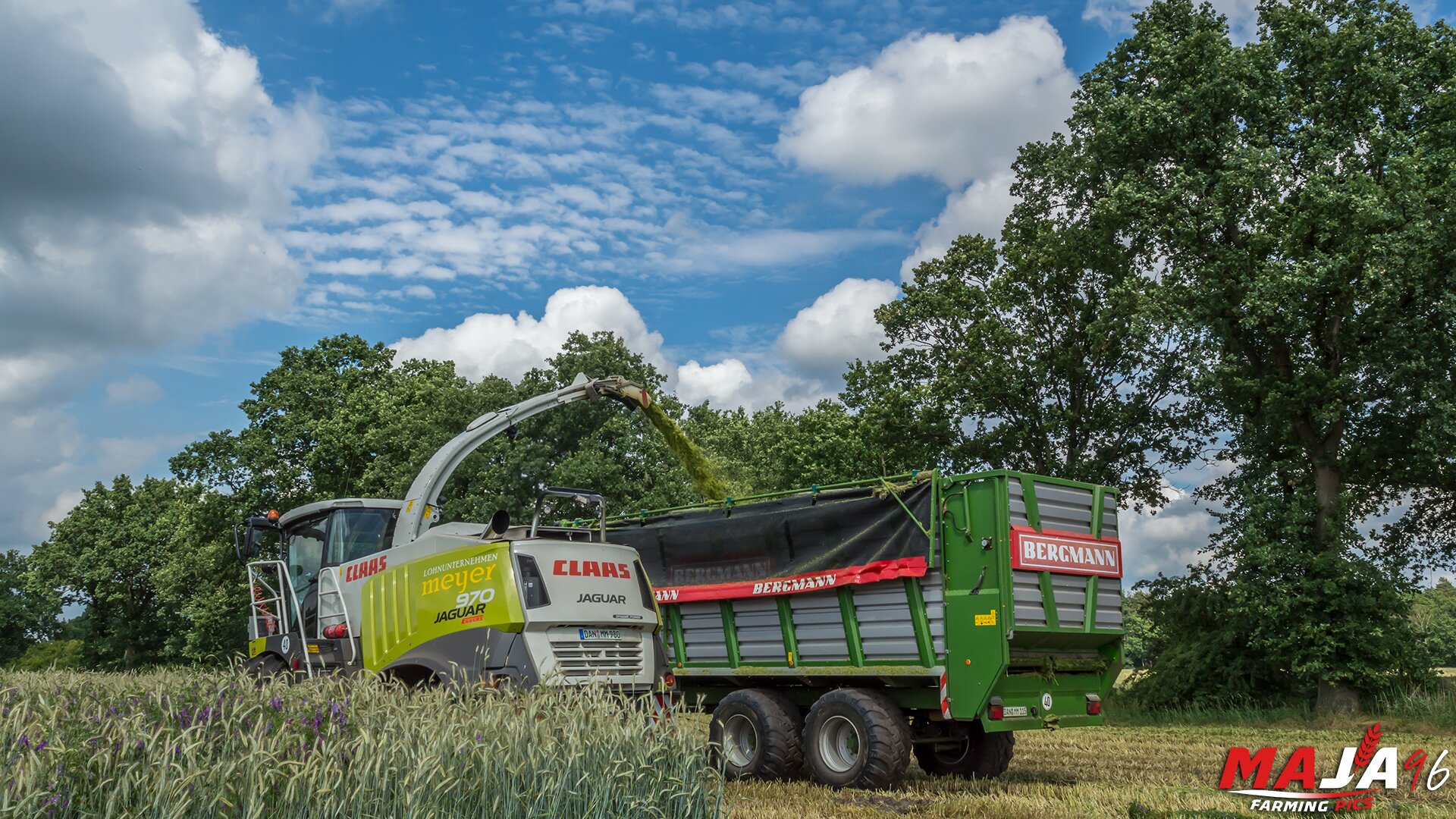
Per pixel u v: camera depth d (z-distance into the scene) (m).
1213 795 9.66
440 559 10.52
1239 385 22.64
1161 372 25.80
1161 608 25.36
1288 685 22.95
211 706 5.25
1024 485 10.38
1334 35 22.98
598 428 33.09
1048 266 27.17
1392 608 21.19
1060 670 10.63
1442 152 21.17
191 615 43.19
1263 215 22.64
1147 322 23.09
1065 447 27.45
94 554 63.00
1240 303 22.69
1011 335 27.17
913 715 11.25
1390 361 20.89
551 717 5.87
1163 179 24.27
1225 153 23.23
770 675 11.66
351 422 42.06
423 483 12.01
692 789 5.94
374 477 39.72
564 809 5.38
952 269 29.27
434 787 4.96
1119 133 24.33
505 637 9.78
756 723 11.21
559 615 10.02
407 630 10.58
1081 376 27.16
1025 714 10.22
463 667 9.73
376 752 4.97
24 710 5.06
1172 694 23.88
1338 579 21.23
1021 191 28.77
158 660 62.22
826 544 11.34
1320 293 21.75
